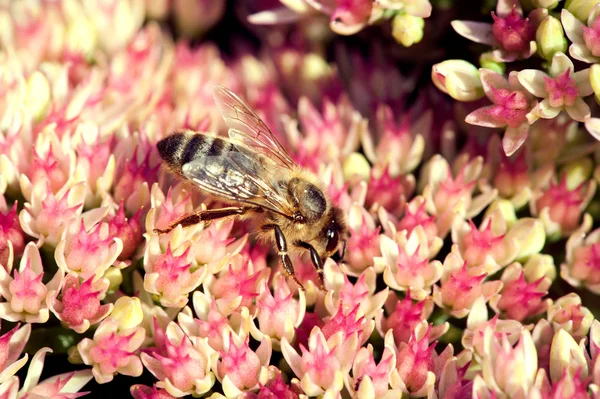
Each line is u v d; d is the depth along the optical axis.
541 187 0.12
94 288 0.11
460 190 0.12
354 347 0.11
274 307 0.11
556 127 0.12
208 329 0.11
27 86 0.12
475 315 0.11
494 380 0.11
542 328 0.11
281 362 0.11
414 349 0.11
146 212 0.12
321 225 0.12
